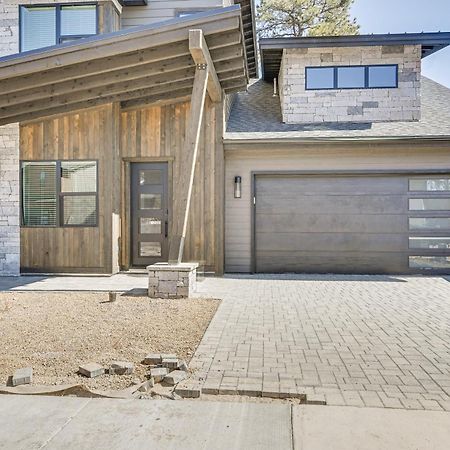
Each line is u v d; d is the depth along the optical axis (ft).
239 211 31.99
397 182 31.42
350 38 34.63
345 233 31.63
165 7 31.78
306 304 20.45
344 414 9.38
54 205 29.94
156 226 31.09
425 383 10.99
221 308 19.44
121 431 8.77
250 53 38.11
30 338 14.46
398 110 34.83
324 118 35.24
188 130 21.93
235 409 9.70
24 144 30.14
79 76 23.40
